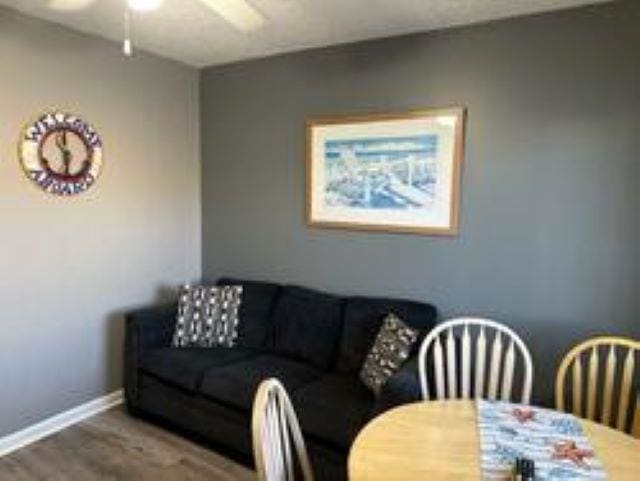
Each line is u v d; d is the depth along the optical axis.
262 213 3.70
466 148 2.87
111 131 3.30
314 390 2.64
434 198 2.98
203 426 2.88
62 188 3.03
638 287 2.48
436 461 1.43
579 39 2.54
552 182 2.65
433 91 2.94
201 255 4.05
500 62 2.74
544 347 2.72
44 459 2.76
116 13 2.77
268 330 3.36
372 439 1.56
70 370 3.17
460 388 2.39
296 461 1.73
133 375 3.17
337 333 3.10
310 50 3.37
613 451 1.50
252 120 3.68
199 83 3.93
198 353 3.16
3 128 2.73
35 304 2.95
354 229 3.28
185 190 3.90
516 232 2.77
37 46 2.86
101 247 3.30
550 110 2.63
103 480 2.56
